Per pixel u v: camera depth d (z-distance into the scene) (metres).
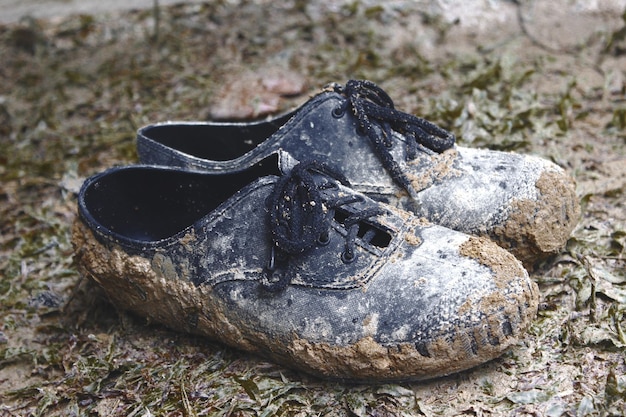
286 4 1.29
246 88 1.03
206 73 1.14
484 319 0.61
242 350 0.68
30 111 1.12
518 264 0.64
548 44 1.08
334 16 1.23
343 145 0.71
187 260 0.67
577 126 0.91
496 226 0.69
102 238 0.69
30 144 1.04
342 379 0.64
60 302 0.78
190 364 0.68
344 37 1.17
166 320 0.70
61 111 1.11
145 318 0.72
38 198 0.94
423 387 0.64
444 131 0.72
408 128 0.72
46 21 1.36
